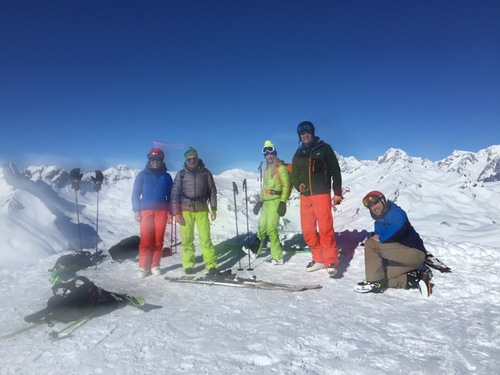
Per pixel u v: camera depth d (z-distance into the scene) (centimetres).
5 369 264
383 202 443
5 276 530
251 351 289
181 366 266
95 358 279
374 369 262
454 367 265
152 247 533
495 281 462
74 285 378
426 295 418
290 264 586
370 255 441
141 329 331
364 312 375
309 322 350
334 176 509
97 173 622
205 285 471
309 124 514
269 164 575
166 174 545
